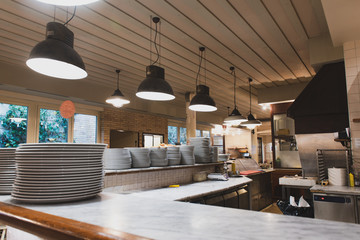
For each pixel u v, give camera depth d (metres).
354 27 3.76
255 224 0.91
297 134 5.14
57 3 1.56
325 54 4.59
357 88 4.17
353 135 4.16
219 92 8.44
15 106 6.38
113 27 4.07
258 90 8.24
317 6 3.62
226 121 7.02
